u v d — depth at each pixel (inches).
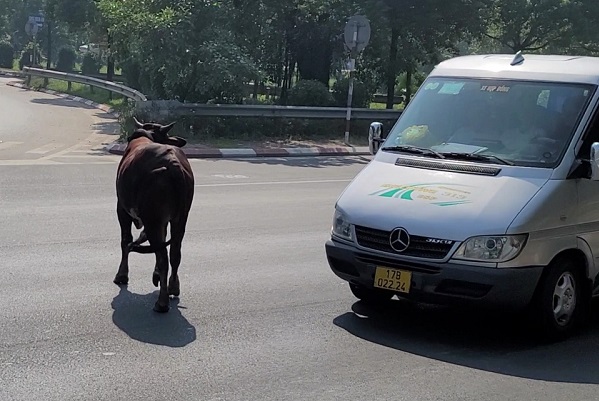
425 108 356.8
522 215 295.7
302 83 1141.7
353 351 291.4
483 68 360.2
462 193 307.4
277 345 293.0
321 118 1042.1
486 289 290.4
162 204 316.2
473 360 288.7
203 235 466.9
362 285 316.5
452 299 295.4
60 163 722.2
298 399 244.4
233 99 996.6
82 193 573.3
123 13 979.9
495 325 331.6
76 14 1635.1
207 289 359.6
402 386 259.9
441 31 1178.6
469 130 339.6
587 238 317.1
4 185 594.2
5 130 953.5
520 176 312.8
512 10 1504.7
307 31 1198.9
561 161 316.2
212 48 978.7
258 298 350.6
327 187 673.6
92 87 1482.5
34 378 250.7
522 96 341.1
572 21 1492.4
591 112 328.2
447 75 364.8
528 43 1581.0
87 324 303.7
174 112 922.7
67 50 2137.1
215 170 740.7
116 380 252.2
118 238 444.8
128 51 1072.8
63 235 445.7
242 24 1078.4
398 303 356.8
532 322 305.9
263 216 531.2
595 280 325.7
